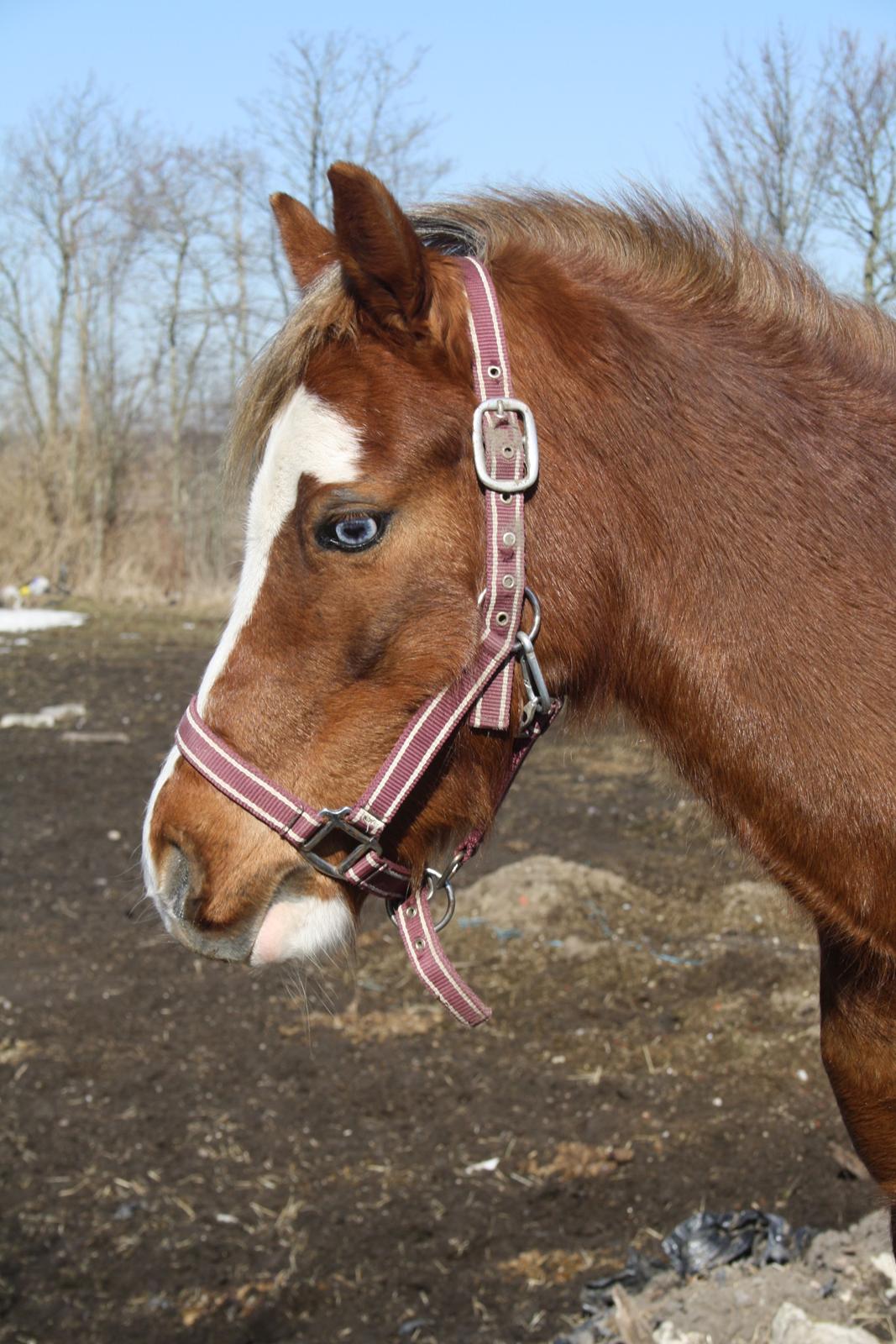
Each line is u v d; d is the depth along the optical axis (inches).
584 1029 183.5
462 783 70.7
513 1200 140.2
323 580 67.1
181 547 903.1
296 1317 121.7
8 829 288.0
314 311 68.4
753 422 68.8
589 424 68.1
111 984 202.4
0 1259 130.8
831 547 66.9
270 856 70.1
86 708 434.0
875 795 64.6
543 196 77.6
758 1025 181.2
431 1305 122.6
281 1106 162.9
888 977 68.0
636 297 72.2
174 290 929.5
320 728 68.7
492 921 219.3
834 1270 111.9
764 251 75.6
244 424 71.0
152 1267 129.6
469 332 67.8
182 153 829.2
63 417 973.2
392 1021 187.0
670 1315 108.8
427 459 66.4
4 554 837.8
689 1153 148.3
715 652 67.1
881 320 74.6
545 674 69.5
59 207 916.0
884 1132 72.0
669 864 255.4
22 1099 164.6
